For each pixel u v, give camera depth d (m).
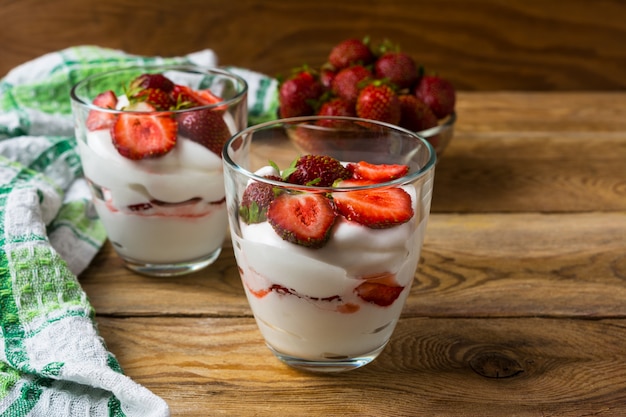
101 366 0.57
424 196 0.57
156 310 0.65
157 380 0.59
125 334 0.63
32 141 0.76
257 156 0.63
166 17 1.13
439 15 1.16
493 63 1.19
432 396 0.59
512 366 0.61
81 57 0.86
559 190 0.79
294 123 0.63
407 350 0.62
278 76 0.80
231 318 0.64
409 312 0.65
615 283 0.68
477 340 0.63
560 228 0.74
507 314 0.65
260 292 0.58
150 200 0.65
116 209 0.66
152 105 0.66
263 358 0.61
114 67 0.85
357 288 0.56
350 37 1.16
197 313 0.65
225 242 0.72
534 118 0.92
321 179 0.58
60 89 0.83
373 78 0.76
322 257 0.56
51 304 0.62
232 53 1.16
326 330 0.58
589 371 0.60
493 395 0.59
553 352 0.62
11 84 0.85
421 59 1.18
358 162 0.62
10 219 0.65
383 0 1.14
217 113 0.65
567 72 1.20
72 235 0.70
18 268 0.63
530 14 1.16
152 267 0.68
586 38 1.18
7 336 0.60
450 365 0.61
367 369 0.60
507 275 0.68
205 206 0.66
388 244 0.56
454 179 0.80
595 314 0.65
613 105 0.96
